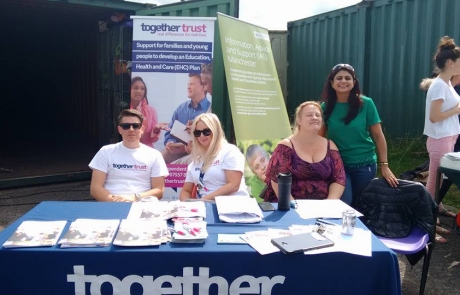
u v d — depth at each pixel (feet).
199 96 14.79
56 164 23.18
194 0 17.66
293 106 25.86
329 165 10.00
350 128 10.73
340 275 6.37
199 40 14.62
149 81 14.82
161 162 10.91
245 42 15.58
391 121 19.77
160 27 14.66
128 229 6.90
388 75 19.62
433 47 17.57
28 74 44.60
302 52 24.84
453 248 11.97
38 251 6.17
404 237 9.21
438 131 12.02
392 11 19.07
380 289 6.41
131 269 6.20
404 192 9.52
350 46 20.98
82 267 6.18
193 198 10.37
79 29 32.32
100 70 26.48
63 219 7.54
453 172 10.57
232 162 10.12
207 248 6.34
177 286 6.29
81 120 35.09
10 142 32.17
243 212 7.72
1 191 18.49
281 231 7.06
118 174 10.57
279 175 8.23
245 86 15.17
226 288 6.32
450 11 16.85
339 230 7.15
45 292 6.23
